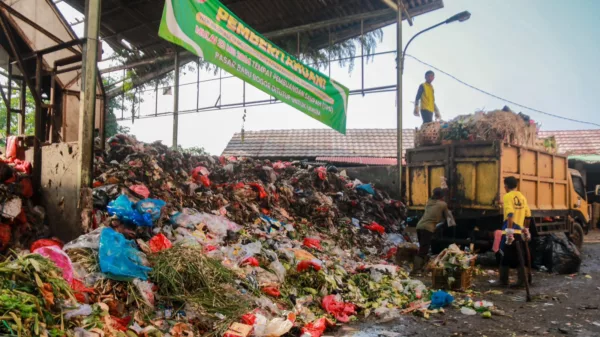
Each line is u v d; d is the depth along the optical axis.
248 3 13.75
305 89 10.29
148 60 16.45
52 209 5.45
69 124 6.69
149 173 6.85
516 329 4.85
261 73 8.96
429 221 7.77
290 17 14.29
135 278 4.12
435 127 9.62
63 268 3.63
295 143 22.50
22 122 7.30
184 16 7.12
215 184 8.04
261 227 7.37
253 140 23.39
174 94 15.89
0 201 5.12
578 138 22.27
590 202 20.19
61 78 6.61
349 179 12.01
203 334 4.03
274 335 4.04
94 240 4.34
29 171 5.82
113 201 5.40
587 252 11.52
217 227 6.14
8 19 6.68
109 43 16.89
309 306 5.19
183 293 4.33
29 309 2.85
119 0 13.79
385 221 10.44
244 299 4.52
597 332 4.75
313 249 7.12
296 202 9.16
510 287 6.96
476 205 8.67
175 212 6.25
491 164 8.48
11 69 7.23
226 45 8.04
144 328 3.73
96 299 3.76
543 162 9.70
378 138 22.66
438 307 5.66
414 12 13.40
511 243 6.70
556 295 6.46
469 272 6.74
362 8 13.42
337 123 11.52
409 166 10.12
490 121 8.65
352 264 7.19
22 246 5.09
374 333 4.68
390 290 6.04
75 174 5.07
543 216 9.41
